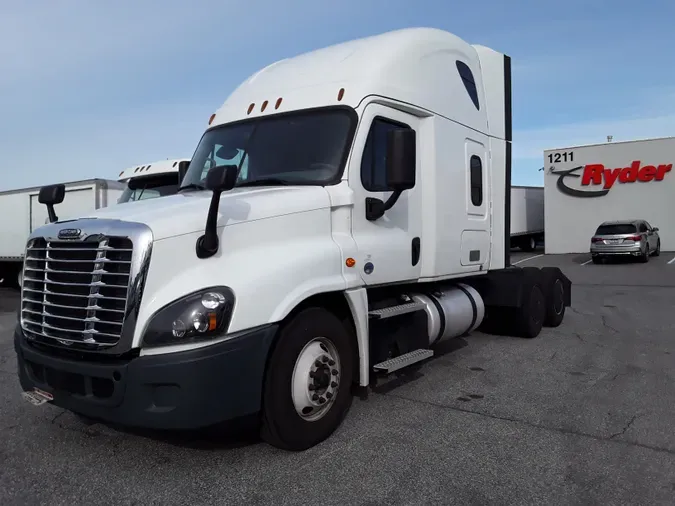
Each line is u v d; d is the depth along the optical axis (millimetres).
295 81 5500
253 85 5898
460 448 4336
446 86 6230
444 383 6117
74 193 15984
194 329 3547
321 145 4891
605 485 3727
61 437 4656
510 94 8039
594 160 30891
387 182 4660
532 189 35969
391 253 5184
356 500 3555
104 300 3703
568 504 3486
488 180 7125
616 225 24891
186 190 5320
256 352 3775
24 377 4238
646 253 24719
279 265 4043
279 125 5211
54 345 3936
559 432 4660
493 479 3820
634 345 8117
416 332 5668
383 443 4434
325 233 4566
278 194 4426
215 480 3836
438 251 5926
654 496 3578
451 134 6211
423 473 3914
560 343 8266
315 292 4219
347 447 4359
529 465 4031
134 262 3588
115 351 3600
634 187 30000
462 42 6832
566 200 31812
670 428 4734
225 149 5402
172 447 4402
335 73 5305
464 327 6863
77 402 3816
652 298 13641
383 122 5199
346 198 4664
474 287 7969
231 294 3711
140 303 3574
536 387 5961
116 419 3629
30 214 17625
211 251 3775
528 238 36062
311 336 4262
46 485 3801
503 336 8773
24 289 4277
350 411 5191
